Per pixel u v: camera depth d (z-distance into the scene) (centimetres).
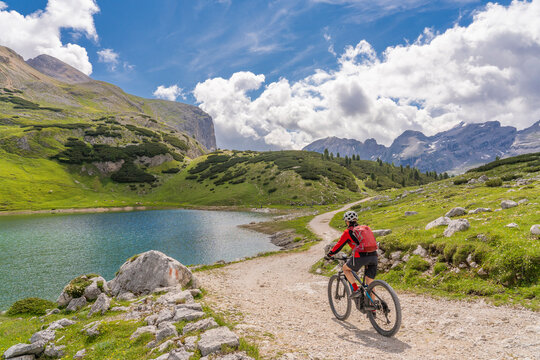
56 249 5334
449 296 1052
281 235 6450
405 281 1358
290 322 828
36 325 1284
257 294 1416
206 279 2138
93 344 792
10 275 3812
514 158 8356
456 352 561
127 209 14462
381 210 6300
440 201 4591
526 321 702
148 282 1521
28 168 17488
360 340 647
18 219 10181
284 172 17900
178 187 19425
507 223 1481
